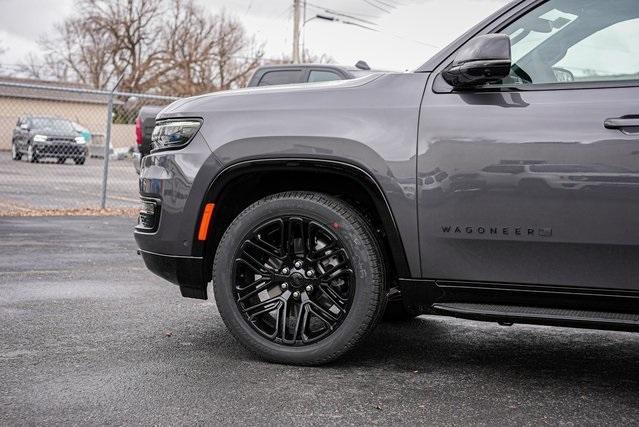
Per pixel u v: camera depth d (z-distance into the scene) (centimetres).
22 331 425
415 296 345
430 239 337
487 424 290
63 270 648
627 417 301
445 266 337
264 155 358
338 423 288
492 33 345
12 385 327
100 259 718
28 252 750
